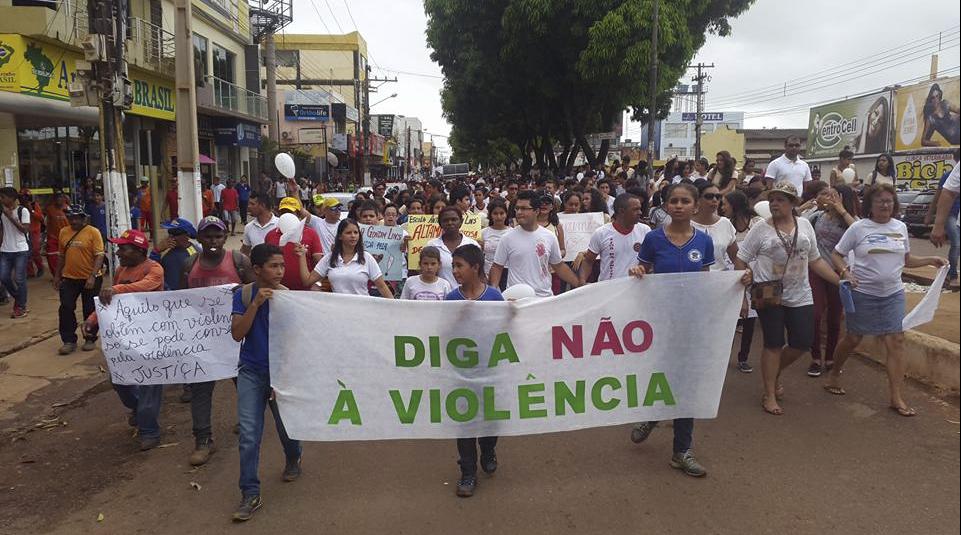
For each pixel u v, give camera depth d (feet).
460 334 14.84
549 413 15.20
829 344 23.09
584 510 13.76
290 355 14.46
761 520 13.23
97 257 26.35
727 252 20.79
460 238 21.53
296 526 13.39
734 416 18.98
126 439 18.51
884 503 13.80
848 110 118.83
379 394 14.79
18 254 32.24
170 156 74.74
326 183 120.47
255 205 23.97
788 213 18.84
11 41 45.37
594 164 97.09
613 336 15.31
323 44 192.65
